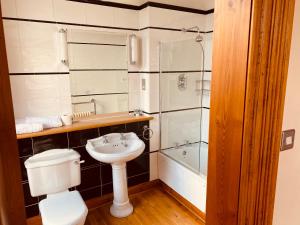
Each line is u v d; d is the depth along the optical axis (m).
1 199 0.51
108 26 2.43
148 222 2.21
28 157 2.01
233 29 0.79
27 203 2.09
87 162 2.35
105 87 2.53
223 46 0.84
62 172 1.97
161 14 2.50
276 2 0.74
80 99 2.40
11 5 1.95
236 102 0.82
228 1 0.80
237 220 0.89
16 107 2.09
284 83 0.83
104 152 2.29
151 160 2.77
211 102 0.93
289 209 1.08
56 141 2.13
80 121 2.40
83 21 2.29
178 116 2.84
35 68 2.12
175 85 2.73
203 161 2.74
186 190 2.39
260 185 0.88
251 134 0.81
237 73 0.80
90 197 2.45
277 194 1.00
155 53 2.54
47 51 2.16
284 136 0.94
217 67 0.88
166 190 2.75
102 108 2.54
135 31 2.59
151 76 2.55
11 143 0.51
